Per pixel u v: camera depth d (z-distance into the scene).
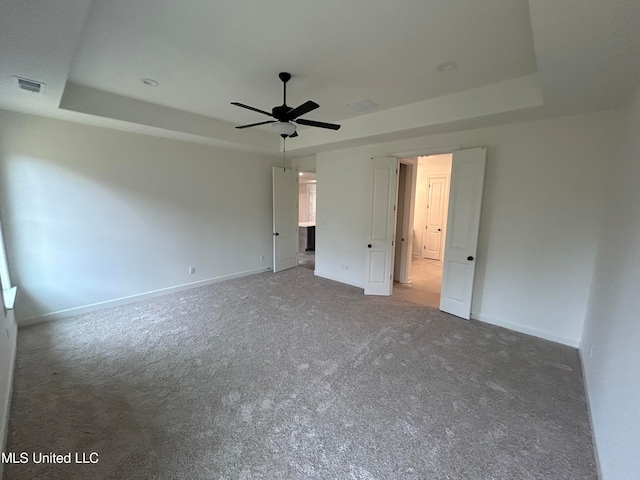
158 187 4.46
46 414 2.06
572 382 2.48
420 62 2.57
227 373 2.58
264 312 3.99
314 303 4.37
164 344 3.08
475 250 3.69
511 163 3.44
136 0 1.77
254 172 5.82
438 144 4.04
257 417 2.06
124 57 2.54
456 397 2.29
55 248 3.60
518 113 3.00
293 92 3.34
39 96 2.74
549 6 1.34
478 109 3.14
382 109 3.92
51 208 3.53
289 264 6.52
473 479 1.61
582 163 2.99
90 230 3.86
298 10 1.88
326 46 2.33
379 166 4.60
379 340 3.22
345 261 5.42
